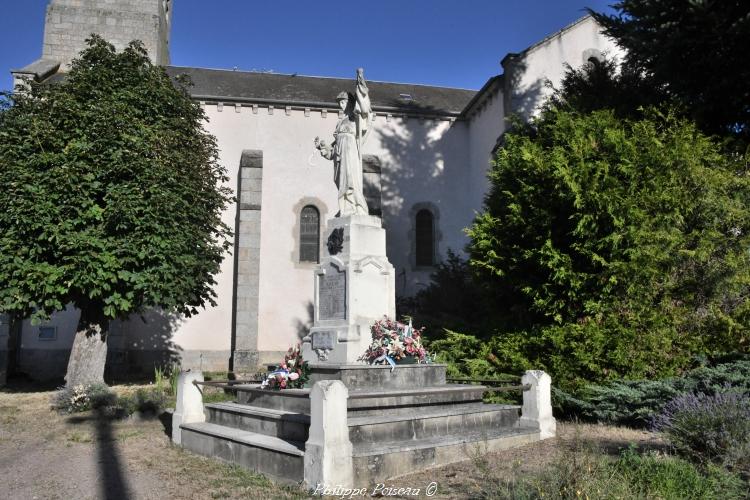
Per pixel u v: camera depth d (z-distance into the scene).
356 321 9.91
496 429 8.60
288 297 21.22
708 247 10.42
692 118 12.47
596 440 8.36
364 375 8.87
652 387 9.12
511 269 12.02
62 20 24.52
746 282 10.36
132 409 11.77
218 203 17.17
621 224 10.43
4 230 13.43
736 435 6.52
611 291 10.76
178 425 9.26
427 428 7.82
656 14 12.61
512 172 12.52
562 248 11.51
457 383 11.13
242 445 7.56
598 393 9.79
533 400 8.95
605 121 11.52
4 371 18.38
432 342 13.11
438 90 27.34
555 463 5.81
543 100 19.64
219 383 9.50
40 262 13.41
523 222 11.70
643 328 10.43
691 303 10.62
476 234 12.70
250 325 19.77
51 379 19.83
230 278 21.11
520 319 12.04
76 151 13.78
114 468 7.88
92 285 13.36
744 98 12.27
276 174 21.91
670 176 10.77
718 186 10.79
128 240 13.68
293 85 24.41
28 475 7.65
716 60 12.07
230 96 21.97
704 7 11.48
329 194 22.19
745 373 8.88
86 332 14.84
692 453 6.70
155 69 16.41
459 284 18.78
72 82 15.01
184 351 20.47
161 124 15.38
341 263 10.16
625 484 5.29
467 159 23.67
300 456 6.55
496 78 20.36
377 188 21.27
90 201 13.55
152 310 20.47
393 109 22.94
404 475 6.89
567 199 10.93
